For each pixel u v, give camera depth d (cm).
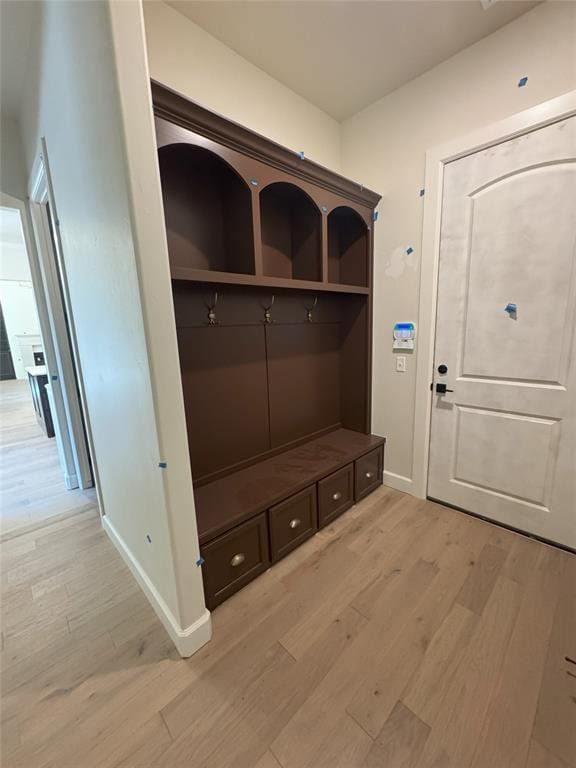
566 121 156
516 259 180
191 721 110
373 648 132
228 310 189
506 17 164
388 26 167
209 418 187
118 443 155
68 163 142
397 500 238
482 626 140
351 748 101
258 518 166
